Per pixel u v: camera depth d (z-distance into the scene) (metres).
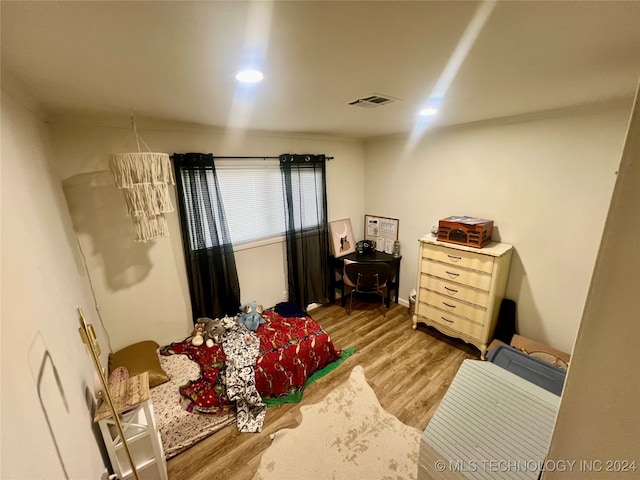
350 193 3.81
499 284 2.50
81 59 0.98
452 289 2.74
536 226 2.43
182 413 1.91
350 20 0.79
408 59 1.08
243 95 1.51
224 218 2.72
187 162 2.43
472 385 1.03
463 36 0.91
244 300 3.12
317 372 2.54
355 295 4.03
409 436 1.94
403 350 2.83
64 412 0.97
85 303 1.78
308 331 2.64
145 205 1.84
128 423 1.44
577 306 2.32
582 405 0.38
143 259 2.38
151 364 2.17
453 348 2.85
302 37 0.88
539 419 0.87
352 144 3.67
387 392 2.31
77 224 2.04
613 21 0.81
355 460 1.79
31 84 1.20
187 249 2.56
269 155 2.99
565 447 0.41
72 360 1.20
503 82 1.40
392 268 3.57
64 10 0.68
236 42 0.90
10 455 0.59
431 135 3.03
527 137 2.35
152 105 1.67
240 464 1.78
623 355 0.34
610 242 0.33
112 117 1.96
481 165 2.69
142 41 0.87
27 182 1.15
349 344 2.95
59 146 1.92
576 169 2.15
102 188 2.11
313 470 1.74
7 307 0.70
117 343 2.35
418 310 3.11
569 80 1.39
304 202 3.30
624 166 0.31
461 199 2.91
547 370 1.87
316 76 1.24
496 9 0.74
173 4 0.68
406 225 3.52
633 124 0.30
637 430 0.34
